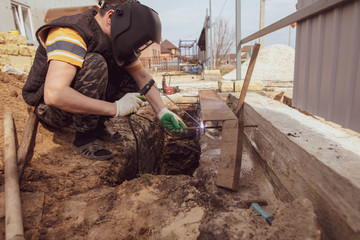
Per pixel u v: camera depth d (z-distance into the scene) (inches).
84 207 58.4
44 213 54.8
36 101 75.4
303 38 64.2
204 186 71.5
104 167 77.7
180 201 61.5
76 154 81.8
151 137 139.6
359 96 44.6
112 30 60.2
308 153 44.3
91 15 64.8
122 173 85.6
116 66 79.1
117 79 86.3
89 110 62.2
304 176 46.2
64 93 57.6
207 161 89.7
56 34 59.3
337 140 50.5
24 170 66.0
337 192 36.2
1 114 83.8
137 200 62.0
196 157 189.2
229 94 168.7
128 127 120.2
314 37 58.1
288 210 41.5
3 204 50.7
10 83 111.2
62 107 59.6
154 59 989.2
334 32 49.4
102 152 81.4
